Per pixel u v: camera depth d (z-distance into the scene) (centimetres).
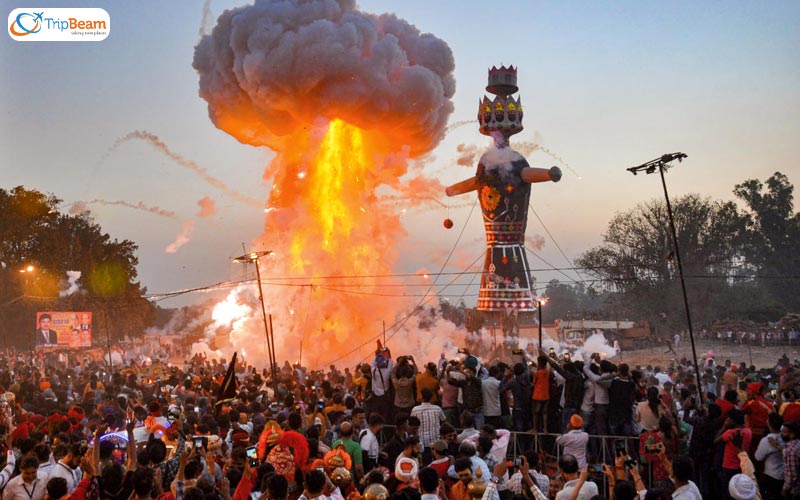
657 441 1438
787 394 1866
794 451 1316
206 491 1055
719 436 1448
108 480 1009
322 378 2941
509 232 4438
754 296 8306
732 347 6456
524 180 4394
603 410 1706
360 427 1509
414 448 1205
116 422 1789
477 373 1864
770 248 9112
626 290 7656
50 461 1184
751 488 1138
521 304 4425
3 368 3875
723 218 7812
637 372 1766
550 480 1262
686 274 7500
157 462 1120
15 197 8338
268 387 2747
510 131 4450
